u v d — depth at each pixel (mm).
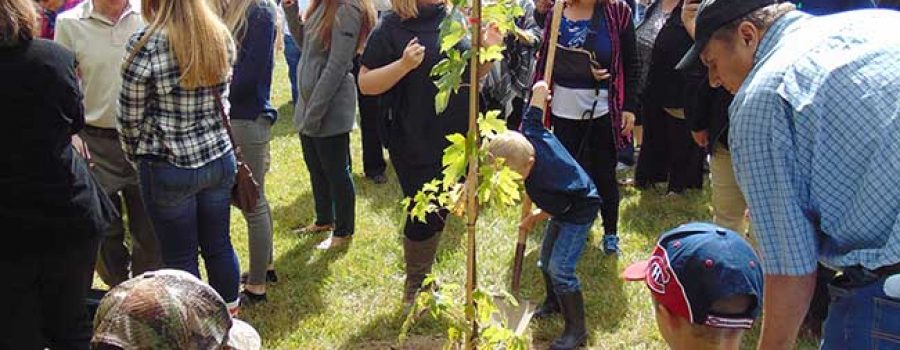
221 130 3518
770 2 2234
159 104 3320
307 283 4609
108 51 3682
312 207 5758
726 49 2277
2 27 2699
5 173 2801
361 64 3848
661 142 5801
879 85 2055
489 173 2014
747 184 2145
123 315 1878
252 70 3979
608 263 4793
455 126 3768
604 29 4664
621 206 5668
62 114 2891
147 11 3299
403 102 3789
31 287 2959
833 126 2066
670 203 5715
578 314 3824
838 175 2082
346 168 4918
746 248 2082
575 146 4797
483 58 1945
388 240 5121
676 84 5461
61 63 2885
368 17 4422
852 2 4262
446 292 2299
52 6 4156
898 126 2023
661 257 2123
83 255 3039
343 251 4984
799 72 2098
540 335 4039
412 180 3867
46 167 2865
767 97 2098
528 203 4051
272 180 6297
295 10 4941
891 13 2227
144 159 3375
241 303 4336
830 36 2137
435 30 3727
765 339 2217
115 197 4012
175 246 3498
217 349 1971
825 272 3666
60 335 3111
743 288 1996
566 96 4734
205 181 3459
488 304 2143
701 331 2029
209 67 3275
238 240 5180
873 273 2150
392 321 4195
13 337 2949
